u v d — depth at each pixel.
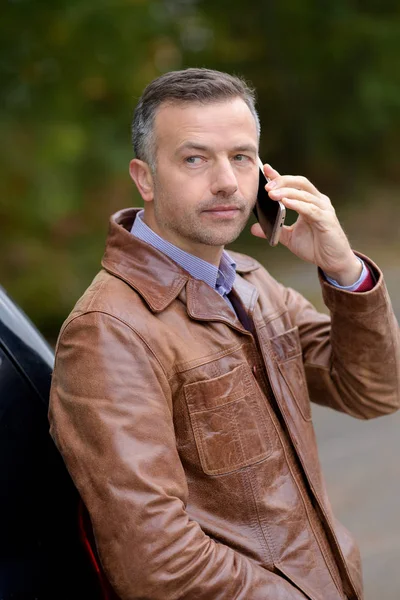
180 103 1.77
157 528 1.58
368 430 5.38
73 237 8.19
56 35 8.21
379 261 10.52
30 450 1.77
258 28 14.25
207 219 1.79
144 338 1.71
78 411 1.66
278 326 2.07
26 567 1.69
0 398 1.76
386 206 13.66
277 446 1.85
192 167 1.78
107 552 1.62
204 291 1.84
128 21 8.43
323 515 1.90
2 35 8.11
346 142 15.09
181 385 1.75
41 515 1.75
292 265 10.52
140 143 1.86
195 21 12.11
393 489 4.49
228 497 1.76
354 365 2.09
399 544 3.91
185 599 1.60
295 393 2.00
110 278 1.80
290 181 1.96
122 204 8.23
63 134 7.79
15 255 7.89
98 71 8.35
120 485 1.60
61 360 1.71
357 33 13.92
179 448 1.75
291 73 14.41
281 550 1.78
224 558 1.65
